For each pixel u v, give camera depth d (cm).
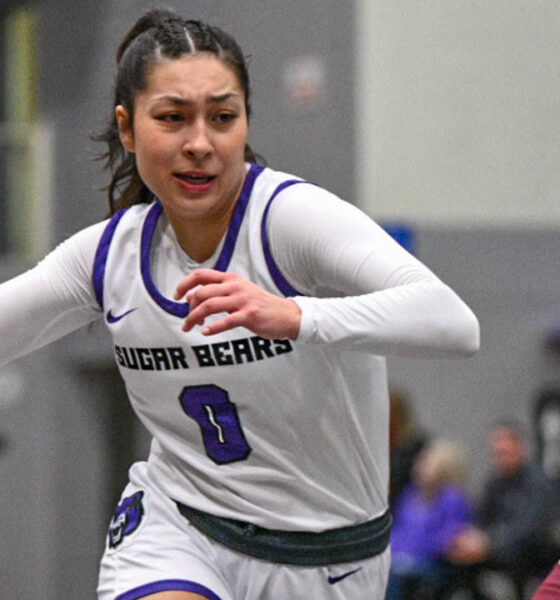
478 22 1112
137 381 395
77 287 395
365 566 407
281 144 1107
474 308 1117
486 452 1120
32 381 1234
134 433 1259
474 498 1109
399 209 1084
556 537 898
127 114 376
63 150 1207
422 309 338
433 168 1098
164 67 357
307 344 346
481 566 911
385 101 1078
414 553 918
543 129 1133
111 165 421
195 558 395
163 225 385
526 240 1129
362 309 336
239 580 398
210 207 363
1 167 1242
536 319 1128
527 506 905
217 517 397
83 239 396
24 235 1231
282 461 386
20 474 1234
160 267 384
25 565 1233
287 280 369
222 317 374
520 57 1125
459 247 1109
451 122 1104
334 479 393
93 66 1177
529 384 1127
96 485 1243
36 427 1234
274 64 1105
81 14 1192
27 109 1240
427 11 1095
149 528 404
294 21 1092
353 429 390
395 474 945
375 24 1075
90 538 1244
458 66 1107
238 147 362
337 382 381
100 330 1199
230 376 376
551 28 1130
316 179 1087
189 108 356
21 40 1245
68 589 1236
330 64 1075
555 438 1108
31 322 399
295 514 392
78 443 1237
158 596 383
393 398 958
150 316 381
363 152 1069
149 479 417
